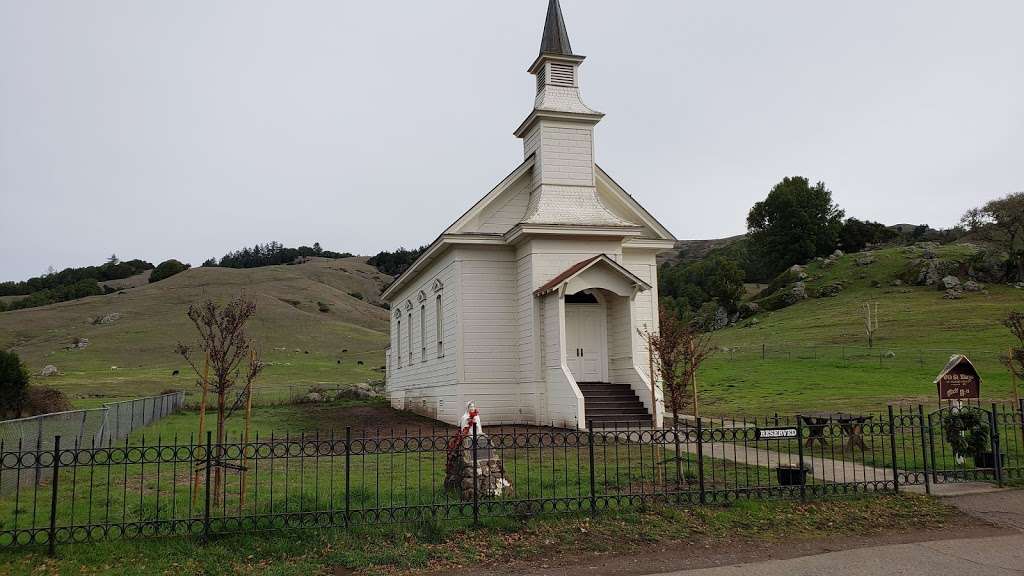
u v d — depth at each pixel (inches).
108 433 732.0
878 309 2586.1
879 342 2025.1
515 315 973.8
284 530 352.2
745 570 321.4
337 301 4495.6
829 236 4119.1
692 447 681.0
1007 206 2824.8
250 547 335.3
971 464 543.8
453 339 976.3
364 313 4394.7
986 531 387.2
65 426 589.0
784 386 1346.0
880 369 1539.1
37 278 6176.2
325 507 396.5
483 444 441.4
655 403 821.9
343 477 514.0
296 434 866.8
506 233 957.8
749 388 1352.1
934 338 1994.3
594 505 391.9
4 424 473.4
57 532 354.9
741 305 3235.7
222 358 397.7
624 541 360.2
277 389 1616.6
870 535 381.1
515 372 962.7
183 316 3383.4
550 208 948.6
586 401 861.2
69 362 2524.6
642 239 1039.6
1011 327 694.5
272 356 2736.2
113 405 764.0
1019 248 2871.6
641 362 914.1
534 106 1025.5
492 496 409.1
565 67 1007.6
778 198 4170.8
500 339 964.0
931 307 2492.6
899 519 406.9
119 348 2783.0
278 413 1223.5
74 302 3914.9
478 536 358.6
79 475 556.7
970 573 317.4
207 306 415.8
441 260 1060.5
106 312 3550.7
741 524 389.4
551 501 404.5
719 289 3292.3
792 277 3464.6
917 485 476.7
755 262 4544.8
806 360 1777.8
